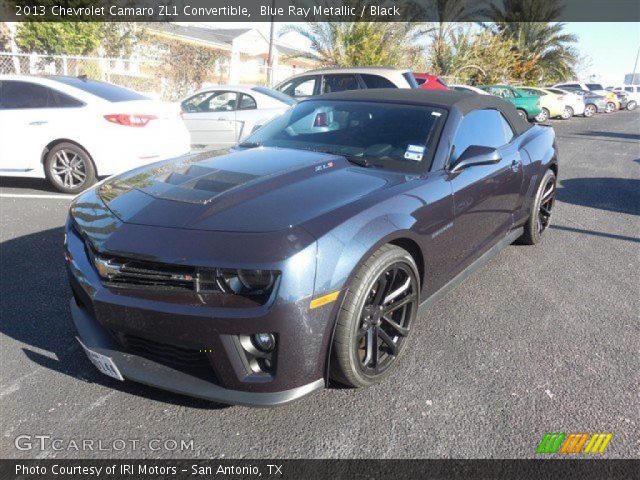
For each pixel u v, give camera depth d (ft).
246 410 8.70
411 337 11.14
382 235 8.48
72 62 50.01
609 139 56.18
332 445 7.96
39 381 9.36
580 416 8.73
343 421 8.48
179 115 24.31
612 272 15.33
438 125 11.43
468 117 12.20
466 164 10.78
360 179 9.74
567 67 123.65
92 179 22.49
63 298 12.53
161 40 60.95
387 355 9.49
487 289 13.78
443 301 12.98
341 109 12.56
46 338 10.77
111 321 7.98
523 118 16.14
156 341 7.92
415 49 81.30
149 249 7.75
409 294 9.61
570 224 20.52
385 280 8.80
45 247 15.85
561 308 12.78
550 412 8.81
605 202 24.77
